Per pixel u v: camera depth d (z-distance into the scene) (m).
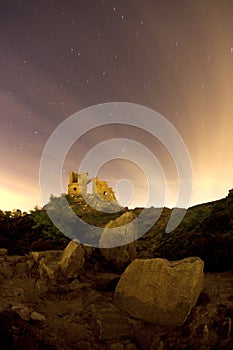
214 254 12.71
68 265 9.20
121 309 7.86
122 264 11.19
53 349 6.26
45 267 9.30
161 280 7.70
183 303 7.27
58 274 9.03
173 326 7.18
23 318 7.05
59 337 6.81
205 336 6.82
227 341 6.77
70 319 7.51
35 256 10.41
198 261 7.92
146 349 6.71
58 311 7.84
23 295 8.36
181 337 6.85
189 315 7.32
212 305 7.70
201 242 14.45
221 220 18.36
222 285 9.55
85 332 7.07
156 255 16.20
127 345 6.80
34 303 8.09
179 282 7.50
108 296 8.61
